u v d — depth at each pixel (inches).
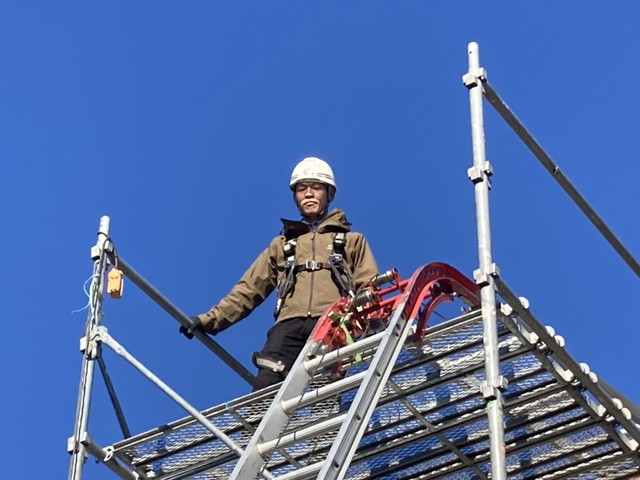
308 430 322.0
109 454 374.3
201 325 415.8
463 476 388.2
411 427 369.7
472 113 361.1
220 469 388.8
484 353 322.3
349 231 425.1
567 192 384.8
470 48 370.3
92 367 376.2
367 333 374.6
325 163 446.9
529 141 372.2
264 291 426.6
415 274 355.6
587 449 381.7
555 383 355.3
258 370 403.5
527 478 397.1
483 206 345.4
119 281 387.5
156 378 373.7
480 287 333.7
